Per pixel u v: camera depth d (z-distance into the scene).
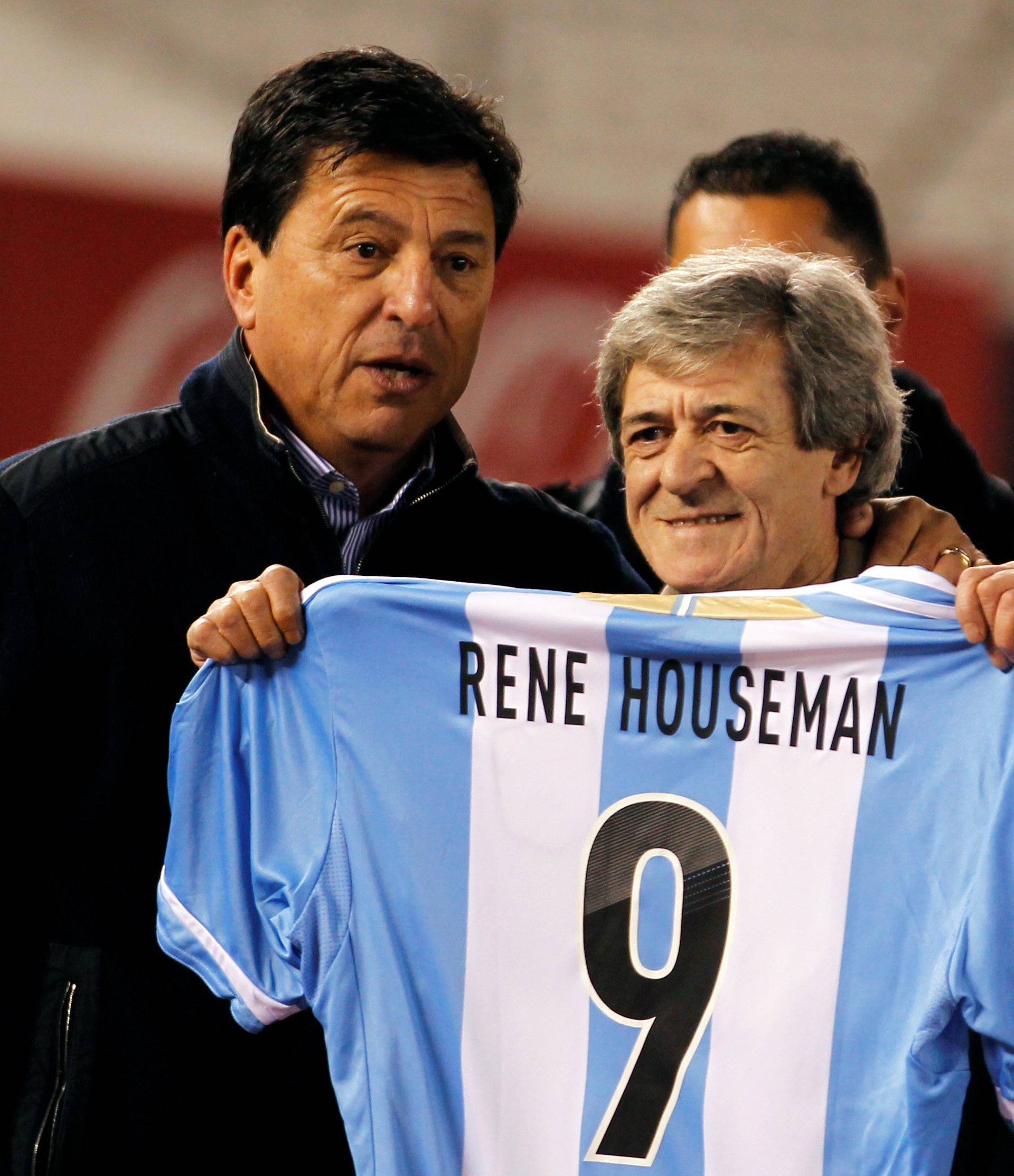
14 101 20.61
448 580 7.07
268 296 6.53
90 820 6.36
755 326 5.93
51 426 17.36
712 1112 5.60
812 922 5.64
